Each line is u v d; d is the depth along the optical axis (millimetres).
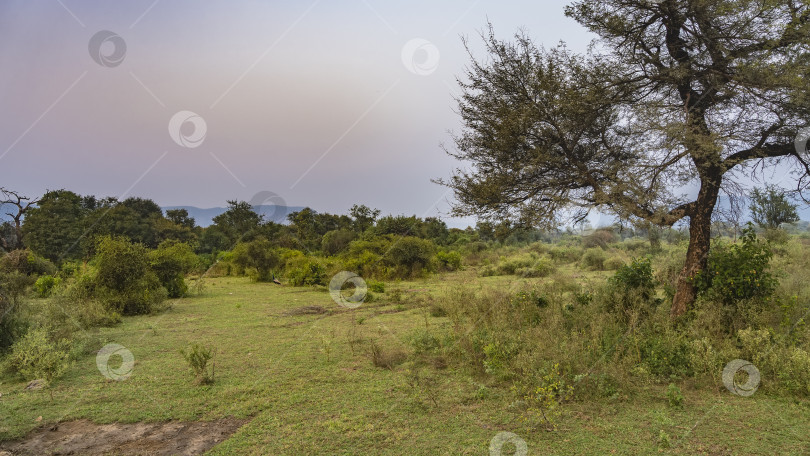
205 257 31266
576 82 7250
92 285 12141
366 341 8180
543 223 7910
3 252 18688
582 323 7285
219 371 6531
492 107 7949
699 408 4684
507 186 8078
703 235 7215
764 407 4641
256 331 9547
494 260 28375
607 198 6969
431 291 15875
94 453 4094
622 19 7051
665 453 3771
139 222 37406
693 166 7039
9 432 4523
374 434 4309
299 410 4996
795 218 14227
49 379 5871
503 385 5555
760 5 6250
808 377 4934
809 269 9836
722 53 6746
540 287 10016
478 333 7148
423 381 5762
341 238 33438
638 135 7312
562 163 7891
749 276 6723
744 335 5746
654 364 5703
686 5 6629
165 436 4441
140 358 7352
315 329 9625
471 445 4012
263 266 22375
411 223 33844
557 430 4270
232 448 4102
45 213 30125
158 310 12516
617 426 4316
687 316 6871
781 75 6121
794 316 6406
